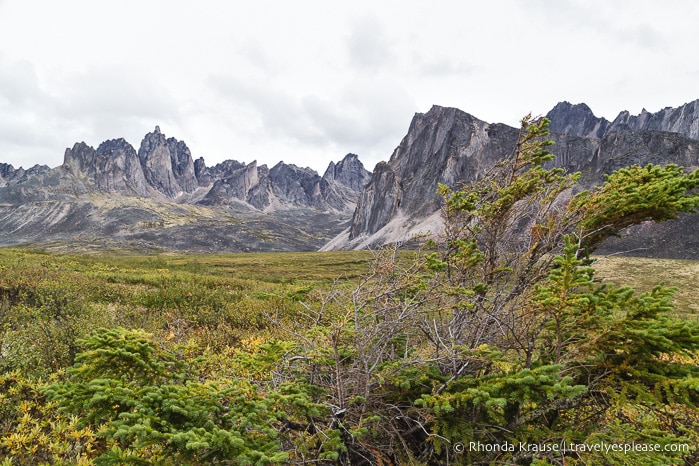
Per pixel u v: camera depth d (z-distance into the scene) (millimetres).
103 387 2854
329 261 73938
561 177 4281
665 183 3428
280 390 3311
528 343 3725
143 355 3340
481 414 3492
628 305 3123
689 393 2910
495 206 4348
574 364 3406
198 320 11391
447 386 3396
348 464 3270
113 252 142000
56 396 2961
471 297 4086
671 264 41781
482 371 3945
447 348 3639
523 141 4500
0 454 3918
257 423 2916
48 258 30500
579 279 3096
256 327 10539
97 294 13883
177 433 2533
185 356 5938
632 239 86875
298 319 9938
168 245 180750
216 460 2793
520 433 3342
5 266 17469
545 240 4121
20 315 8992
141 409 2699
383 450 3469
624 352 3230
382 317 4082
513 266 4312
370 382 3420
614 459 2900
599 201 3771
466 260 4418
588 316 3203
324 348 3750
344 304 3887
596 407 3469
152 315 10859
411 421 3680
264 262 71125
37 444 3998
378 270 3930
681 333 2873
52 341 6602
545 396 3402
